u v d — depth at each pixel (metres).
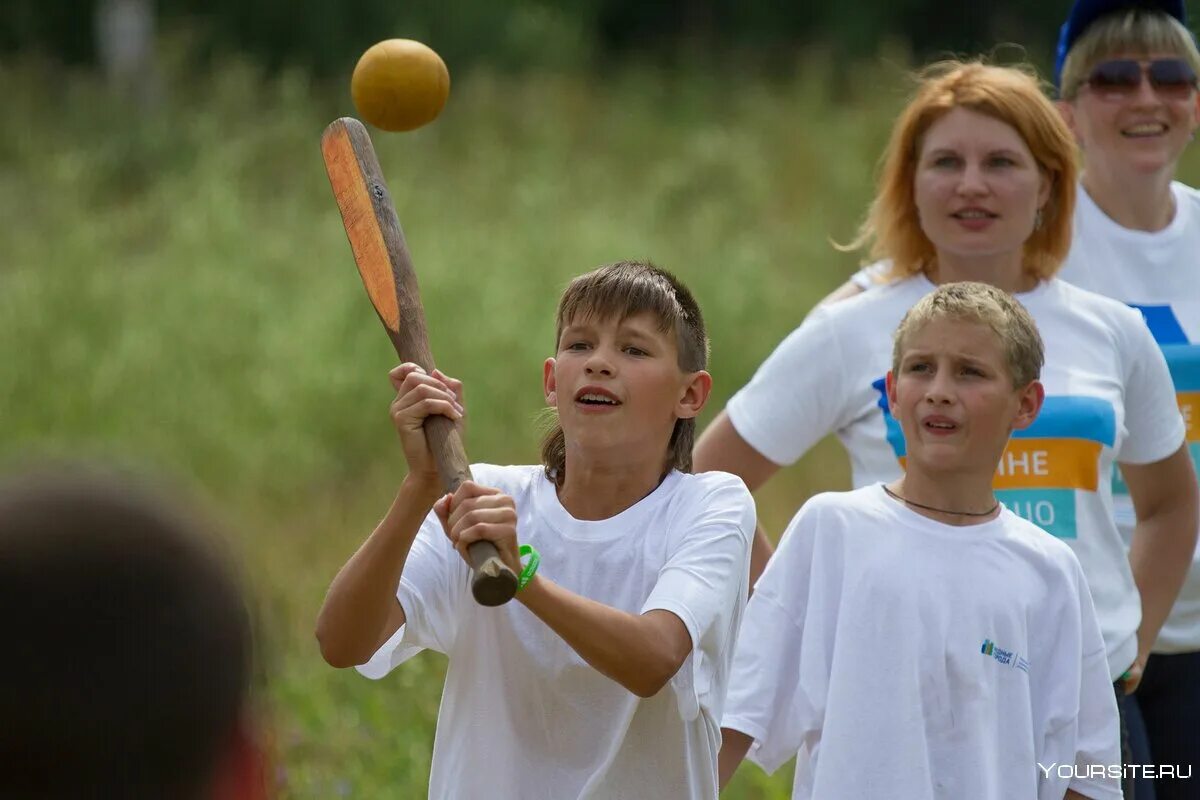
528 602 8.22
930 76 13.58
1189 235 13.86
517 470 9.96
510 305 33.59
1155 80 13.59
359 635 8.80
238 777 3.79
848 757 10.12
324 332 31.83
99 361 30.31
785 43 62.56
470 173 43.88
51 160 43.47
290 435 28.27
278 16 56.53
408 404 8.64
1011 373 10.45
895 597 10.26
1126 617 11.73
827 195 45.19
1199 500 12.81
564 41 56.56
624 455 9.44
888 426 11.97
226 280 34.50
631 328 9.45
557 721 9.26
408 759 16.66
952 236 12.20
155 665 3.56
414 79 9.94
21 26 56.66
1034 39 65.19
